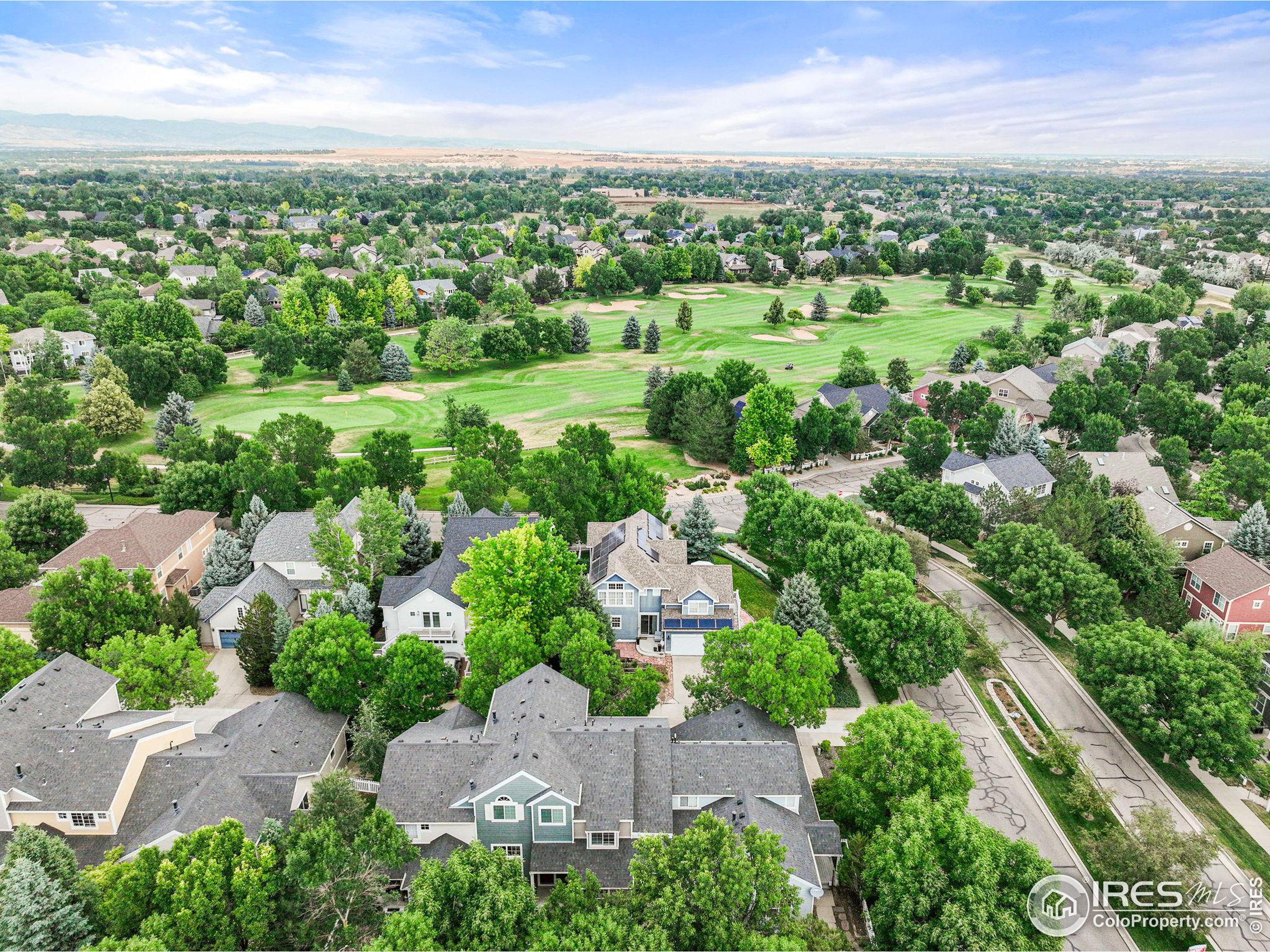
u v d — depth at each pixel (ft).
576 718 165.78
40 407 371.56
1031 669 224.74
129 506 324.19
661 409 408.46
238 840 121.70
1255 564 236.84
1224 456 358.02
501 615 205.16
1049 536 241.76
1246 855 162.71
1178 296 624.18
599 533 258.98
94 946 112.47
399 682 179.52
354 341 511.40
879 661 199.41
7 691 172.65
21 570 234.38
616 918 115.14
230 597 227.61
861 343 617.62
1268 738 198.18
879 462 386.32
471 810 147.84
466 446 309.63
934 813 132.67
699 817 126.31
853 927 141.59
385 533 242.37
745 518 279.49
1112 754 191.72
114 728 156.76
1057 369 452.35
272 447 320.91
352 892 120.26
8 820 145.18
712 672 190.08
